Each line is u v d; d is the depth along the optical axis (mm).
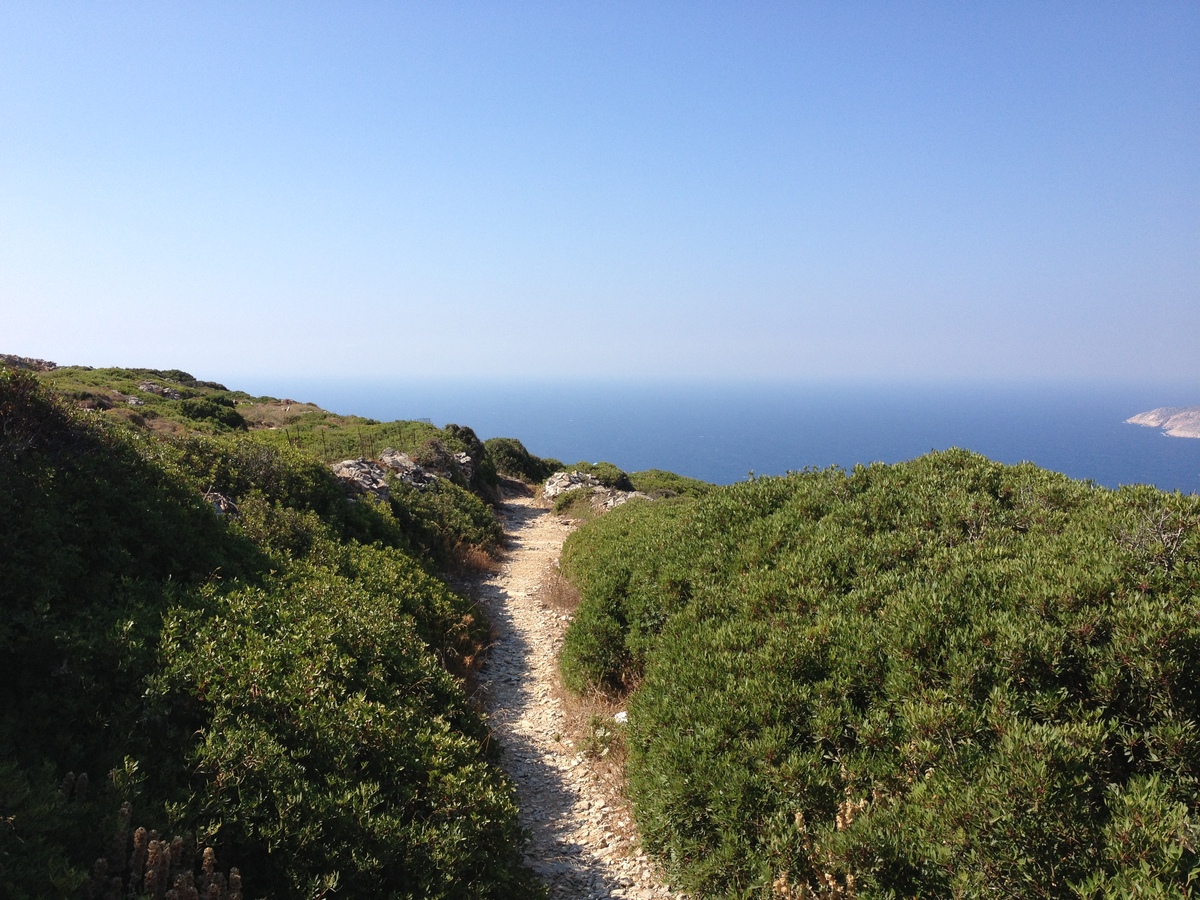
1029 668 5668
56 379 33219
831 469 11742
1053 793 4559
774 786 5914
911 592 7051
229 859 4742
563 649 12156
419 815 5969
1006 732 5082
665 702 7402
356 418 45594
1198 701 4996
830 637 7047
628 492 39031
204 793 4938
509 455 50781
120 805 4379
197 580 8000
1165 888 3926
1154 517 7324
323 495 15125
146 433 13773
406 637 9297
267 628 7512
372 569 12094
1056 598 6129
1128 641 5293
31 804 4043
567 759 8820
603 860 6633
